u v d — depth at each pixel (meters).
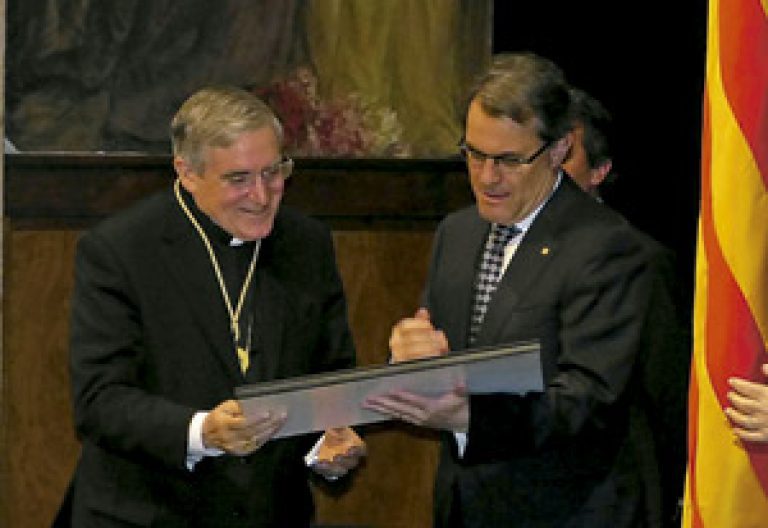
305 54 13.27
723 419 8.05
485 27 13.44
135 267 8.39
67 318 13.06
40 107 12.94
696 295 8.12
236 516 8.41
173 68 13.08
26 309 13.02
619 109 13.71
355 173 13.38
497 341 8.30
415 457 13.54
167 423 8.05
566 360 8.13
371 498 13.52
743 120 7.91
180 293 8.42
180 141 8.24
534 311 8.26
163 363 8.37
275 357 8.51
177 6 13.05
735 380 7.98
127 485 8.40
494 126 8.12
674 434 8.69
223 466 8.41
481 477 8.32
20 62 12.88
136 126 13.05
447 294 8.67
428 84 13.41
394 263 13.48
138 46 13.02
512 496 8.28
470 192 13.50
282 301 8.60
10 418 13.05
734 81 7.93
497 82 8.16
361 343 13.48
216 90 8.28
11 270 12.97
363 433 9.37
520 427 7.95
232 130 8.08
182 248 8.49
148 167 13.06
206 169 8.16
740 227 7.94
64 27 12.91
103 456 8.47
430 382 7.78
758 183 7.92
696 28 13.70
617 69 13.64
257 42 13.19
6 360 12.99
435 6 13.36
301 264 8.77
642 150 13.77
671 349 8.41
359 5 13.28
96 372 8.25
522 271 8.36
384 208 13.44
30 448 13.09
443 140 13.45
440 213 13.49
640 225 13.82
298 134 13.30
